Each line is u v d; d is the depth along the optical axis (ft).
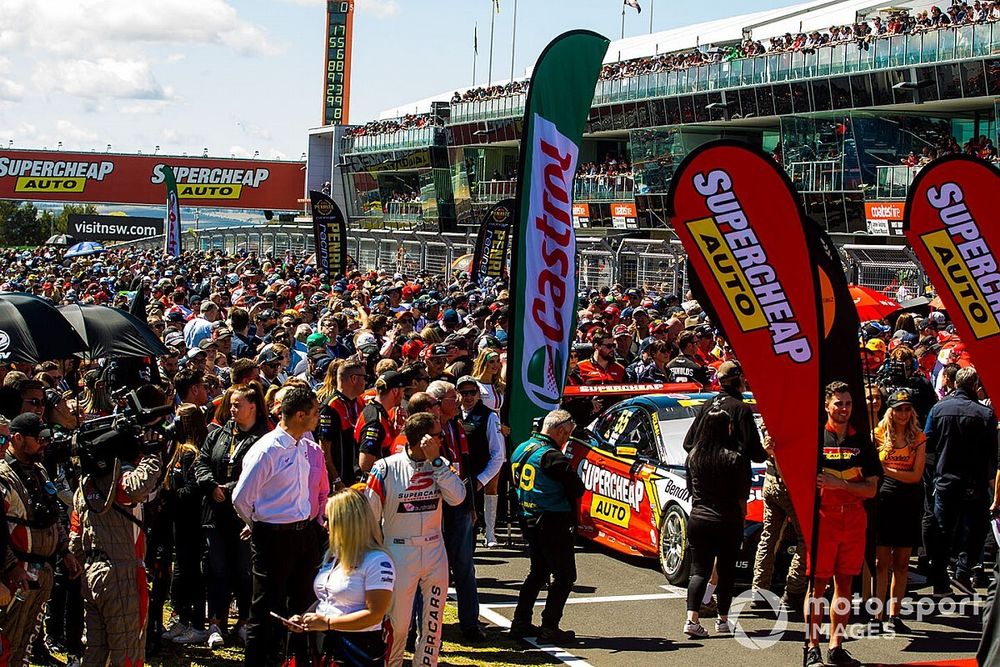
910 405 31.45
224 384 41.60
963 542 35.32
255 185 292.61
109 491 23.16
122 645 23.24
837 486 27.58
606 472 39.04
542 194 32.48
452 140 197.77
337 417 31.24
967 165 35.17
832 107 126.82
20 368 35.58
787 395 27.14
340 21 319.68
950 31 113.70
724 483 29.73
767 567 32.76
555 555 29.35
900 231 119.03
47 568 23.03
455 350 43.37
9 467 22.52
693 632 30.01
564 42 32.37
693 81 143.84
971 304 35.68
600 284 104.73
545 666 27.68
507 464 40.73
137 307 42.47
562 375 32.68
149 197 289.12
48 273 117.80
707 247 27.12
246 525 26.61
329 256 100.17
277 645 25.55
